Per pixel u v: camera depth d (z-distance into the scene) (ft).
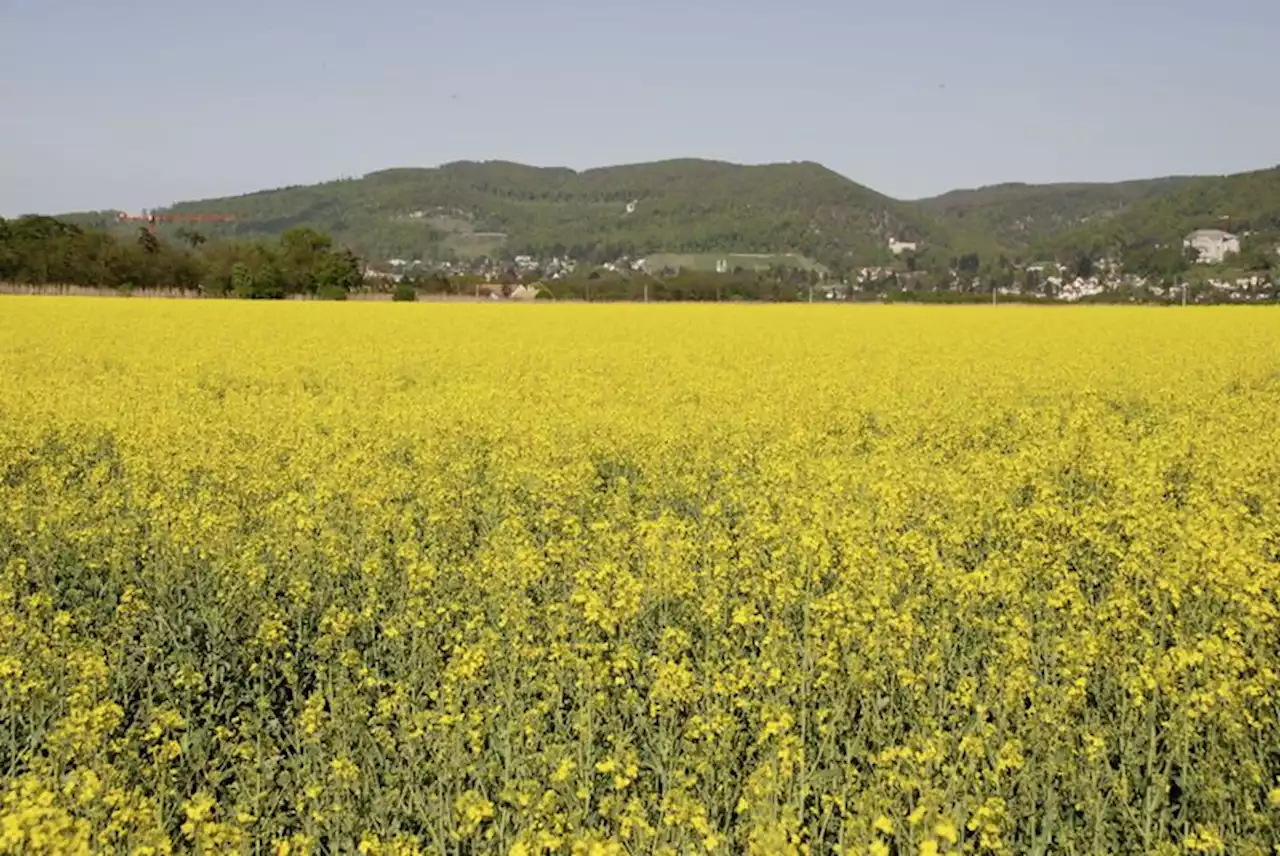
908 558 30.86
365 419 59.16
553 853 17.30
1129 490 40.47
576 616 27.37
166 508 35.53
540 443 50.24
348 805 19.11
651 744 22.16
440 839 18.35
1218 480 41.42
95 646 24.72
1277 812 18.97
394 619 27.48
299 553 32.22
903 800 18.99
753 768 20.47
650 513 40.96
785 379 80.28
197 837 16.88
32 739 21.42
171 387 72.54
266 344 108.17
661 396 69.46
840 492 39.91
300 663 26.94
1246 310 193.98
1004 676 22.90
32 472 45.47
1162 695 22.74
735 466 46.75
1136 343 114.01
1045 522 34.40
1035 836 19.16
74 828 15.83
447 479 43.65
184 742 21.70
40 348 98.73
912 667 23.89
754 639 27.32
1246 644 24.35
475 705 22.58
